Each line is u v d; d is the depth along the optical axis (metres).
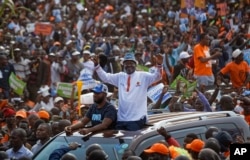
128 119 20.80
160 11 54.75
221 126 20.95
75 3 55.38
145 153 19.08
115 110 20.81
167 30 47.91
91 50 44.75
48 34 47.81
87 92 32.47
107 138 20.06
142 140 19.56
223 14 48.03
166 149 18.69
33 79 38.72
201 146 19.19
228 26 47.47
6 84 36.00
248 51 35.12
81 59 41.16
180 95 28.95
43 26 47.88
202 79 33.62
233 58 32.25
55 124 24.02
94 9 56.41
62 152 19.64
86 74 32.56
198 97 26.66
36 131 24.02
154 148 18.70
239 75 32.22
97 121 20.75
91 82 32.50
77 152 19.98
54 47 45.22
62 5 56.88
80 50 46.25
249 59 35.09
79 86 29.02
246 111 24.92
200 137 20.53
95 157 17.92
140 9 57.06
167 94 27.64
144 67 32.53
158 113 23.02
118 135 20.06
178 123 20.48
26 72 39.25
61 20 53.50
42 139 23.20
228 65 32.25
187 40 39.84
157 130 19.73
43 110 28.81
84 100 29.00
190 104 27.97
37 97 34.19
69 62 40.03
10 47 42.00
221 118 21.06
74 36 46.69
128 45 44.00
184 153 18.86
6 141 25.66
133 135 20.00
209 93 29.81
